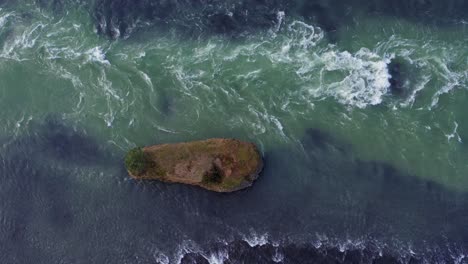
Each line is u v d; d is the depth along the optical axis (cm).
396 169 8425
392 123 8681
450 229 8094
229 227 8262
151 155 8406
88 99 9112
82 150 8806
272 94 8956
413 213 8188
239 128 8756
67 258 8262
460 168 8406
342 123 8719
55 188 8619
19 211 8538
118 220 8406
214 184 8288
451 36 9112
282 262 8044
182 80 9112
